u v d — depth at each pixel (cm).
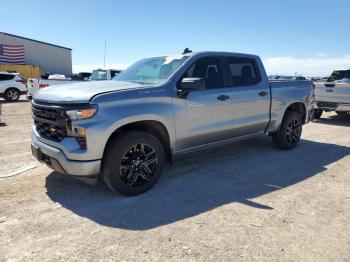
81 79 1694
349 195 430
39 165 543
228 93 529
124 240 313
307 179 493
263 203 402
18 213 368
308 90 706
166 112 442
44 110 413
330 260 285
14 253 290
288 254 292
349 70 1138
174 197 420
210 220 356
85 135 376
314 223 351
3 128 915
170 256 287
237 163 574
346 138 816
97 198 414
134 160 416
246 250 297
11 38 3859
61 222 349
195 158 604
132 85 441
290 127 671
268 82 614
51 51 4334
